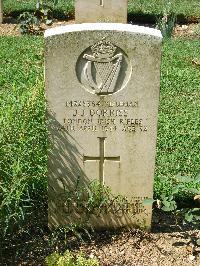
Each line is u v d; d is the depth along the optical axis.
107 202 2.47
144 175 2.44
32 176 2.42
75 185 2.44
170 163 2.98
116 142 2.38
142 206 2.48
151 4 6.24
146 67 2.26
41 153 2.42
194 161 3.01
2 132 2.36
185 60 4.43
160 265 2.36
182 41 5.06
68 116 2.33
